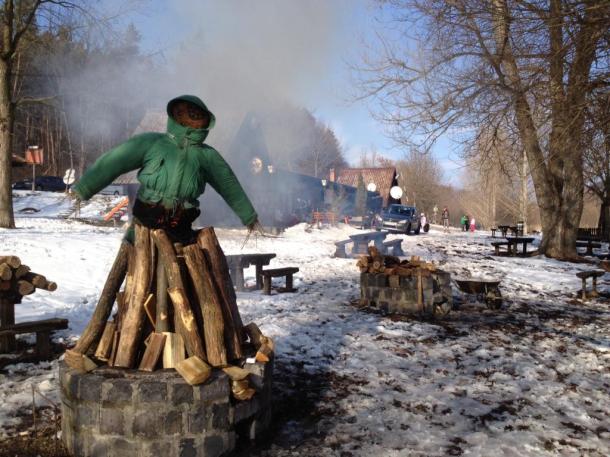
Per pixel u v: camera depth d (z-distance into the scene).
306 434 3.99
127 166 3.67
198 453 3.33
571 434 4.18
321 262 14.38
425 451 3.78
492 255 18.62
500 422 4.38
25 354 5.34
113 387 3.25
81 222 22.83
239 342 3.92
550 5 7.29
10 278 5.31
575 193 17.48
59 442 3.55
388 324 7.64
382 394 4.91
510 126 10.04
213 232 3.96
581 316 9.32
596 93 7.26
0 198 16.34
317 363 5.75
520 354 6.46
